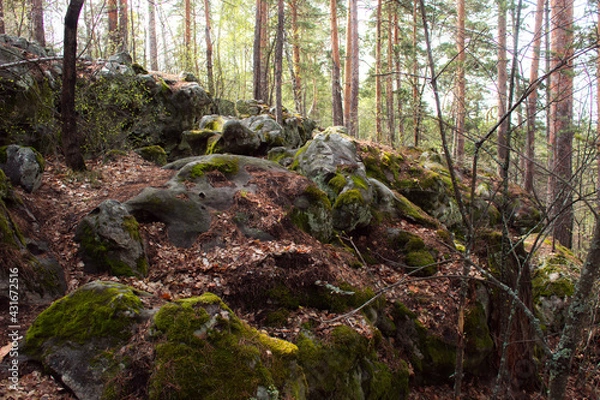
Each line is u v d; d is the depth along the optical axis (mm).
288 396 3049
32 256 4020
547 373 6164
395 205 8102
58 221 4871
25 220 4480
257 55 18359
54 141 7012
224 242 5176
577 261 9109
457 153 13805
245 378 2844
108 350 2949
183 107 10688
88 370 2855
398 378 4844
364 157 9789
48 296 3891
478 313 5844
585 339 5887
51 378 2889
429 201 9508
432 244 7184
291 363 3311
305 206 6309
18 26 11719
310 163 7668
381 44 18219
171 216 5312
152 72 11859
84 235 4500
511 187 12109
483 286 6004
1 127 6324
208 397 2689
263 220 5660
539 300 8328
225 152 9141
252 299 4441
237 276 4516
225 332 3043
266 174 6723
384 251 6965
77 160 6348
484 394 5574
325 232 6359
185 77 12281
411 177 9891
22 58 6582
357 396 4098
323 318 4504
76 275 4234
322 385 3824
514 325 5551
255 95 18438
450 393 5480
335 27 17094
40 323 3217
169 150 10344
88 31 10344
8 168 5230
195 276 4527
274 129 10375
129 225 4555
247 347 3021
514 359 5609
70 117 6266
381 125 18125
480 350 5656
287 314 4391
